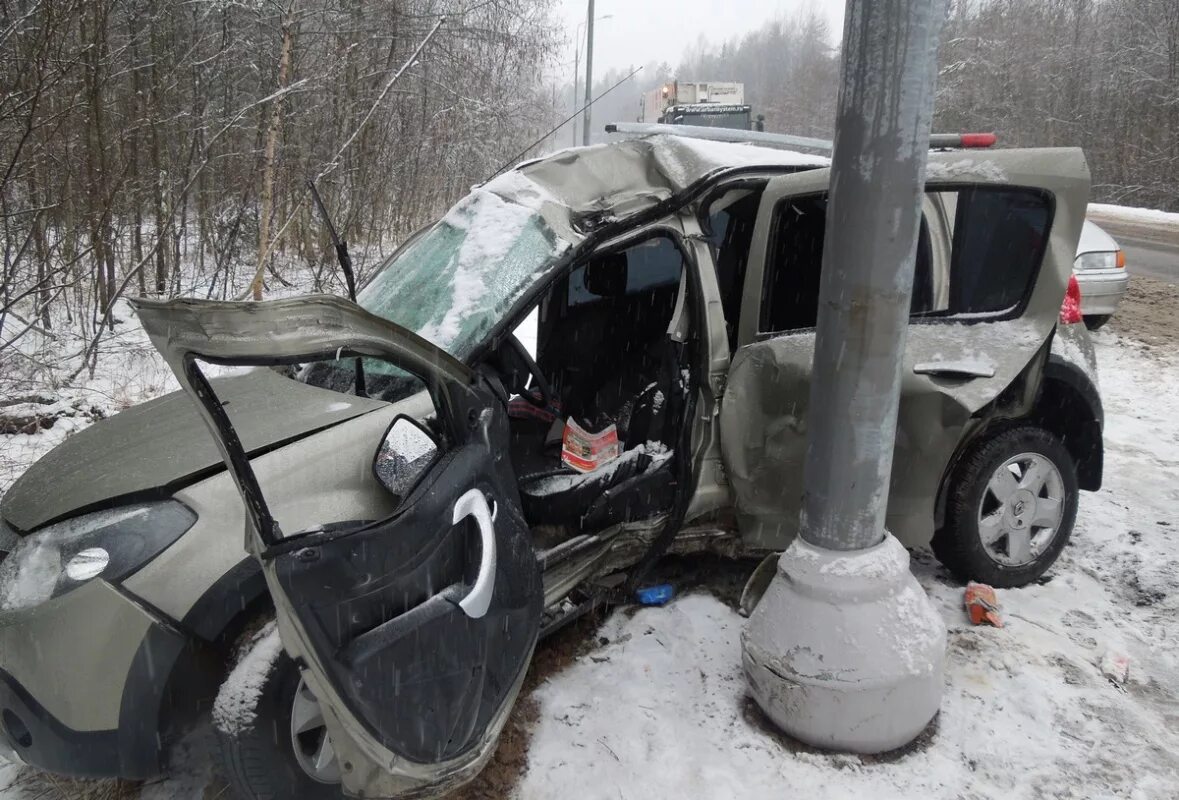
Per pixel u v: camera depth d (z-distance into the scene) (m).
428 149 12.14
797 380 3.04
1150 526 4.04
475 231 3.16
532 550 2.50
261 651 2.20
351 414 2.61
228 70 9.77
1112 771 2.49
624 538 3.17
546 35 12.24
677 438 3.17
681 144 3.36
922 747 2.59
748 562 3.77
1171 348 7.73
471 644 2.16
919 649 2.50
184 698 2.25
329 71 9.45
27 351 6.86
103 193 7.38
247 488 1.87
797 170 3.42
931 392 3.07
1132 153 35.09
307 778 2.29
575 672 3.01
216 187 9.78
